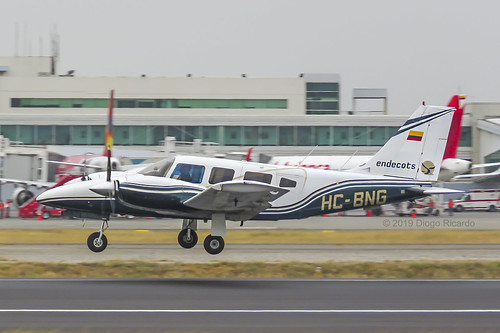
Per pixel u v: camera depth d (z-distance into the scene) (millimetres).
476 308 48094
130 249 82875
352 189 83438
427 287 57688
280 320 43906
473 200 182125
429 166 86250
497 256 79438
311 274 65625
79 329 41031
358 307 48281
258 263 68375
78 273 63875
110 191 72688
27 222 126750
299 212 81938
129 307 47500
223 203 71688
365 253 81625
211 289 55906
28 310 46156
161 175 76375
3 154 163000
